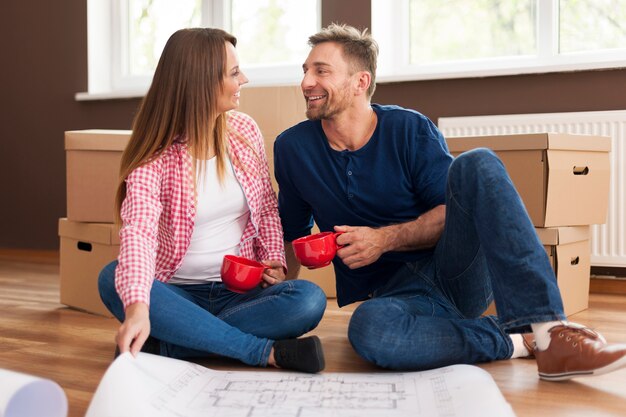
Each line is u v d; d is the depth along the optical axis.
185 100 1.62
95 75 4.34
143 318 1.31
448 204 1.58
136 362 1.29
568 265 2.43
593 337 1.42
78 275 2.59
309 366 1.50
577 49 3.38
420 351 1.57
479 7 3.57
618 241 3.07
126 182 1.59
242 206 1.72
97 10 4.33
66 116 4.36
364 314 1.59
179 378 1.33
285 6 3.99
